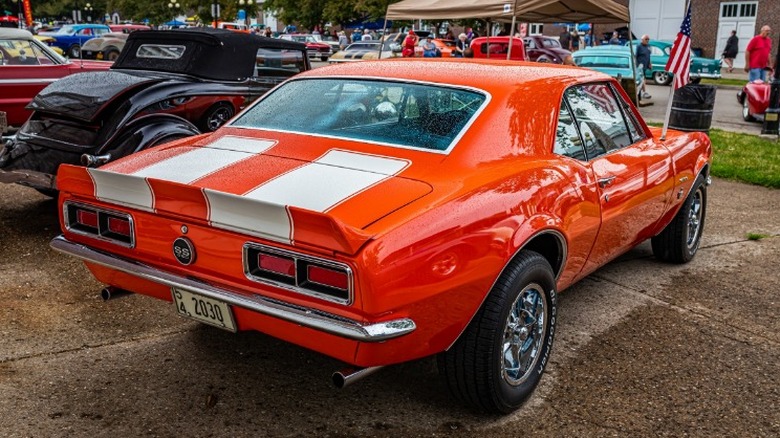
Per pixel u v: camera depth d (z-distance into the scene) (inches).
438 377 140.4
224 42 281.3
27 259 199.9
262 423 121.3
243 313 113.3
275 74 304.8
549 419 126.0
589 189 141.9
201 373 137.9
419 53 928.3
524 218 120.6
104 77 240.4
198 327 159.0
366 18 1691.7
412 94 138.5
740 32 1312.7
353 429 120.3
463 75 143.1
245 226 106.5
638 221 172.7
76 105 216.4
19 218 240.5
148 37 287.4
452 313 110.4
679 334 164.4
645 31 1403.8
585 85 158.2
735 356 154.0
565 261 138.6
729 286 197.8
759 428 125.7
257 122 146.3
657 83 971.3
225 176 119.3
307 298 104.1
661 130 205.0
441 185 115.3
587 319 171.3
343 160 123.8
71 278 186.5
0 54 342.0
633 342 159.2
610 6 432.5
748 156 406.0
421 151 124.9
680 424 126.0
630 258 221.8
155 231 118.5
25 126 229.6
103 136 215.3
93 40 860.0
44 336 151.0
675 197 191.6
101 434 115.7
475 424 123.3
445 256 107.0
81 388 130.1
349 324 100.3
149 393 129.6
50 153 217.3
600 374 143.5
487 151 126.6
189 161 128.5
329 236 99.2
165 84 246.1
